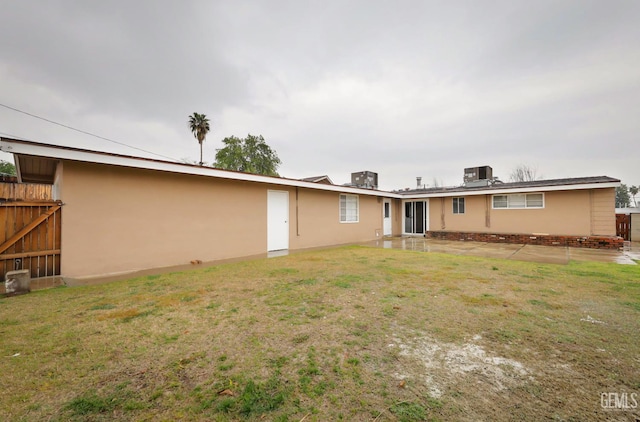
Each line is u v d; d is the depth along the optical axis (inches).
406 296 157.8
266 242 360.2
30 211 201.9
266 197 362.6
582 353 92.2
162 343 101.0
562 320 120.7
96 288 181.3
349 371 81.8
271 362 87.4
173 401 68.2
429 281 193.2
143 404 67.1
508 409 64.6
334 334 108.2
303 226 414.0
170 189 271.0
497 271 227.0
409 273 219.8
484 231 550.3
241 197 332.5
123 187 241.6
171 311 135.3
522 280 195.6
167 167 251.1
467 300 149.9
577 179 495.8
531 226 500.4
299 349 96.1
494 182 636.7
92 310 137.3
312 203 430.3
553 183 481.4
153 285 188.1
